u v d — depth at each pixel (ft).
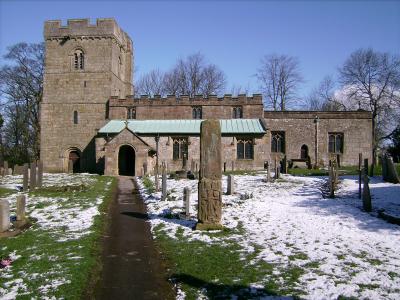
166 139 147.84
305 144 160.66
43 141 164.04
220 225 48.88
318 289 29.53
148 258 39.63
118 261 38.68
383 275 32.07
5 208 47.19
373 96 190.49
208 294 29.63
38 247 41.65
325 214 56.29
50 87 164.76
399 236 43.75
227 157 145.79
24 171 85.46
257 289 29.94
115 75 169.89
